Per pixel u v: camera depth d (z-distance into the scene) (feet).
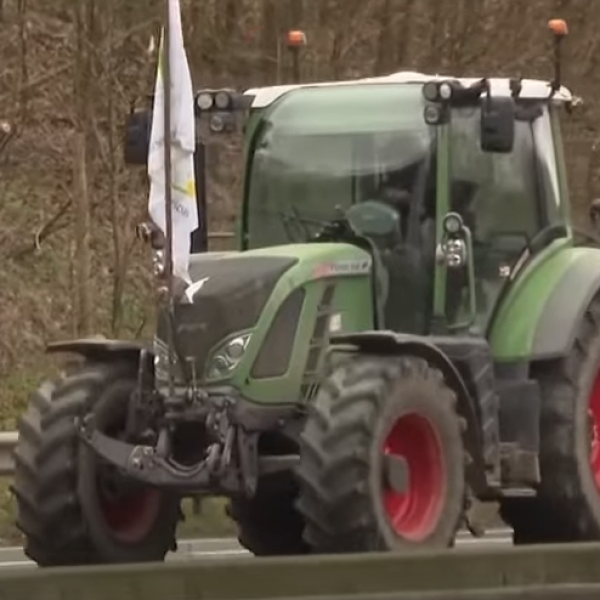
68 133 221.05
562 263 113.60
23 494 103.09
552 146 114.93
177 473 100.12
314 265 103.40
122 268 198.80
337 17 239.50
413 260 107.76
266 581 71.97
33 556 103.91
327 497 95.40
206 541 133.59
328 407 96.99
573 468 111.04
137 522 106.32
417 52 242.37
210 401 100.53
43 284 206.28
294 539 112.47
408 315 107.65
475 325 109.70
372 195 108.88
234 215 133.80
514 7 250.37
